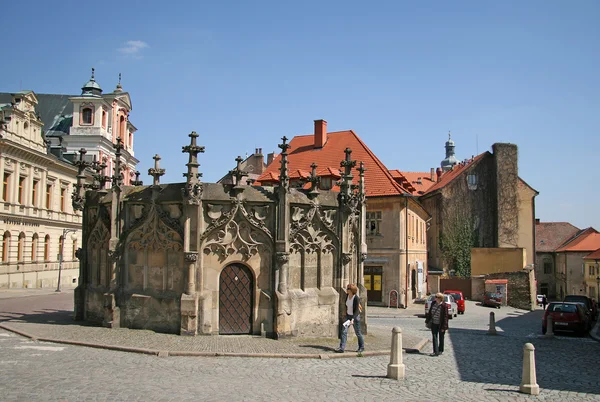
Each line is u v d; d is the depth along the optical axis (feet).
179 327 63.93
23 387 39.01
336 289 71.26
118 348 55.26
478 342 77.71
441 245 209.56
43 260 187.52
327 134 173.78
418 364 55.93
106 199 72.38
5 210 163.63
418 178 274.77
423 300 156.87
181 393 38.86
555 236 291.79
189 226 64.13
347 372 49.44
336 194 71.92
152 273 66.95
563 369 57.00
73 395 37.27
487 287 171.22
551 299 280.51
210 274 64.95
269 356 54.95
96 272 74.79
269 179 147.95
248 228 66.18
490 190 217.77
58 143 228.84
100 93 241.76
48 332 63.98
